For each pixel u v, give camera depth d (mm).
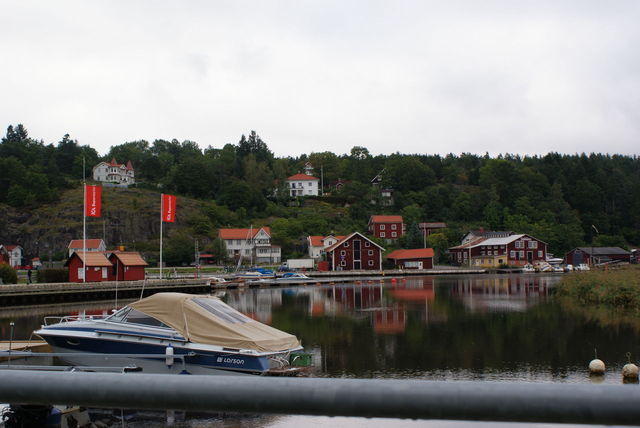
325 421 10984
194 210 127375
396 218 123000
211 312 14461
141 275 55781
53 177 131500
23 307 40906
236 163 159125
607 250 106375
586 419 1242
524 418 1280
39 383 1516
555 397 1257
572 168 162625
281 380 1430
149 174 162625
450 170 175250
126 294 50281
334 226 127938
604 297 33844
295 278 70938
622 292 32750
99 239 106938
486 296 42750
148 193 134125
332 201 148125
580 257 105688
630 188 155250
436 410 1317
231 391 1423
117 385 1486
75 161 153000
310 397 1378
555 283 59312
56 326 14781
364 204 145625
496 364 16953
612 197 153625
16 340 21953
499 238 106062
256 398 1408
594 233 137500
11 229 114500
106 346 14234
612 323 25156
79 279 52531
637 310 29906
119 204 123625
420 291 51062
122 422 11242
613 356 17859
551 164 170875
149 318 14320
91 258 53344
